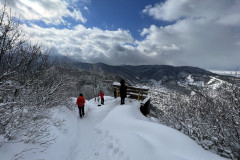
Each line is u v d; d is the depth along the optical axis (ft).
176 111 21.89
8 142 7.87
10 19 8.84
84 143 14.32
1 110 8.77
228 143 15.05
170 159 8.49
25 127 10.07
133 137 12.50
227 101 14.40
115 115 20.01
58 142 11.68
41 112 13.39
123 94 25.45
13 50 9.76
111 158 11.10
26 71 11.91
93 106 35.01
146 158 9.41
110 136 15.07
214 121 15.85
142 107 26.18
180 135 11.28
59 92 22.76
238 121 13.43
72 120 19.97
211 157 8.79
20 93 10.68
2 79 9.48
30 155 8.36
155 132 12.37
